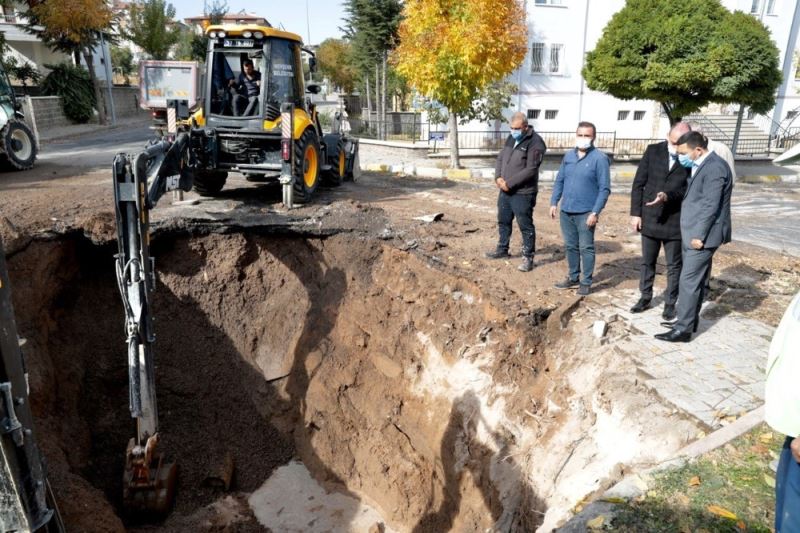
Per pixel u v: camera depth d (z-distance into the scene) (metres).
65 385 7.45
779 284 7.71
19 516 2.88
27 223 8.05
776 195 15.73
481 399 6.55
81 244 8.42
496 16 15.21
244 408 8.41
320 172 12.72
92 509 5.81
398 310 8.15
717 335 6.18
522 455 5.78
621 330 6.22
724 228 5.68
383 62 26.45
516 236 9.56
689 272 5.74
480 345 6.90
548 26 23.22
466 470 6.28
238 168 10.14
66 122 28.98
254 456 7.97
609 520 3.70
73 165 15.19
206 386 8.45
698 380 5.27
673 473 4.08
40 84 29.12
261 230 9.09
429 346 7.51
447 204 12.07
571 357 6.16
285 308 9.09
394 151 21.42
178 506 7.03
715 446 4.33
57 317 7.94
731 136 26.12
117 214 5.62
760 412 4.71
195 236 8.96
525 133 7.41
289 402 8.48
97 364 8.05
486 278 7.47
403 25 16.86
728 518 3.66
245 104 10.47
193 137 9.47
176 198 10.43
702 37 16.98
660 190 6.12
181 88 23.11
